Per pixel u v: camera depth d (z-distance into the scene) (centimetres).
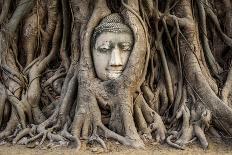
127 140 717
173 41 862
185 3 859
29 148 716
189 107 807
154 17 843
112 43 768
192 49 833
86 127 743
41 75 858
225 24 915
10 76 824
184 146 727
